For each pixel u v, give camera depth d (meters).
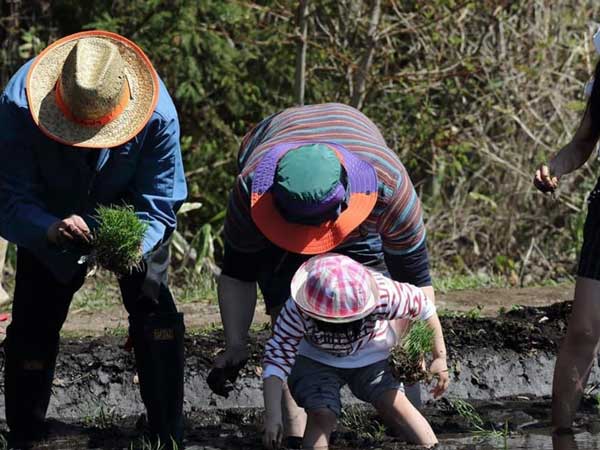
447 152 22.11
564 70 23.05
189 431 11.13
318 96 21.75
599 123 10.22
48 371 10.27
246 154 10.04
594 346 10.10
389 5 21.48
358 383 9.62
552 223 22.66
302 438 9.84
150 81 9.19
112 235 8.86
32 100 8.98
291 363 9.32
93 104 8.80
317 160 8.69
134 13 21.30
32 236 9.11
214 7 20.67
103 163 9.27
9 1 21.94
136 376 12.27
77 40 9.28
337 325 9.18
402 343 9.38
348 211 8.85
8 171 9.30
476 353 12.95
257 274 9.59
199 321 14.30
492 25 22.34
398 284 9.41
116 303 16.81
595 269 9.86
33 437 10.53
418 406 10.54
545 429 10.78
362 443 10.15
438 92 22.67
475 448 9.84
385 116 21.98
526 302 15.66
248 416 11.83
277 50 22.02
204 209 22.44
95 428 11.25
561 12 23.39
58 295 9.98
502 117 22.39
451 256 22.22
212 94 22.31
